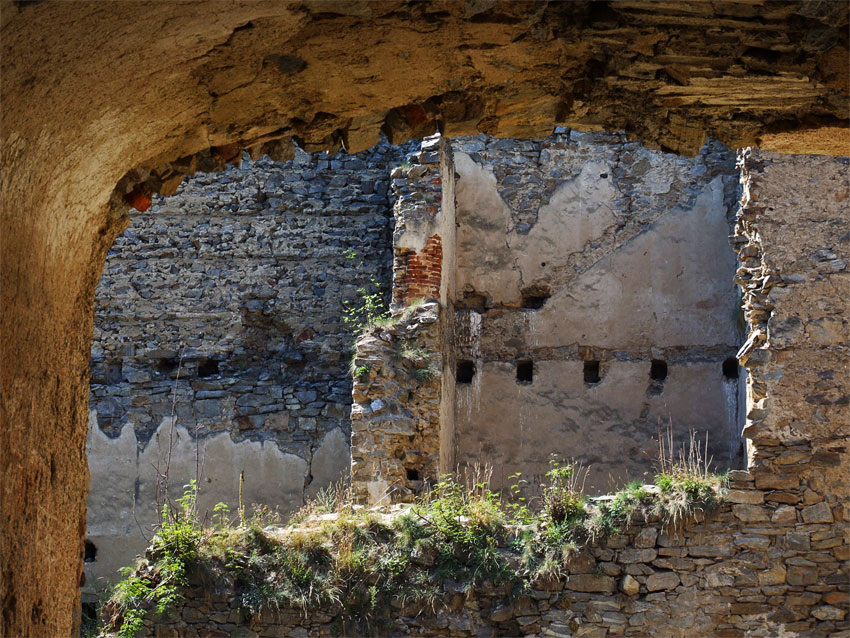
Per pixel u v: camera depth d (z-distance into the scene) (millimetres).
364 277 13539
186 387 13328
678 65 5043
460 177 13406
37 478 4316
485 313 13188
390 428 10992
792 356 10016
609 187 13312
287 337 13523
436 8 4590
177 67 4445
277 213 13727
